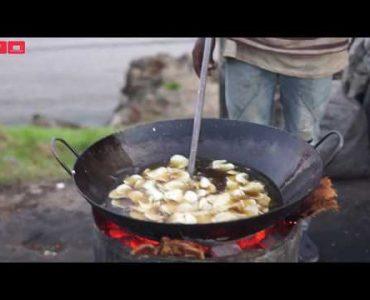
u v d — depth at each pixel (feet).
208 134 8.26
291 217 6.94
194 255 6.16
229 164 7.97
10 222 11.50
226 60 9.45
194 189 7.47
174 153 8.18
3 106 21.18
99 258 6.95
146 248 6.33
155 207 6.99
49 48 26.89
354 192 12.10
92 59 25.44
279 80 9.69
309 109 9.54
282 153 7.69
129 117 17.53
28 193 12.50
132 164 7.86
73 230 11.26
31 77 23.99
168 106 17.61
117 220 6.17
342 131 12.10
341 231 10.94
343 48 9.00
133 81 19.15
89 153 7.35
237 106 9.71
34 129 15.84
